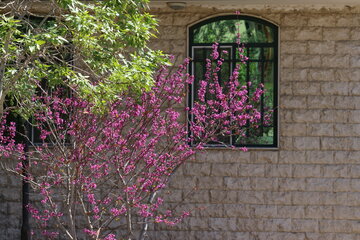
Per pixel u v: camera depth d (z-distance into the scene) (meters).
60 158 9.68
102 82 8.71
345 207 12.62
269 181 12.69
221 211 12.73
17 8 9.18
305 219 12.66
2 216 13.00
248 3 12.39
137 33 8.62
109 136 9.39
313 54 12.62
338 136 12.62
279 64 12.66
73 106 9.88
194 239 12.74
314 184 12.66
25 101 9.57
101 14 8.35
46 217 11.30
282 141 12.66
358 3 12.27
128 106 9.72
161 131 9.72
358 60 12.57
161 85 10.31
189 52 12.82
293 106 12.65
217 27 12.81
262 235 12.70
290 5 12.58
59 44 8.22
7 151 10.98
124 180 9.91
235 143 12.76
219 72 12.77
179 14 12.80
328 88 12.62
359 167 12.61
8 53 8.04
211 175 12.74
